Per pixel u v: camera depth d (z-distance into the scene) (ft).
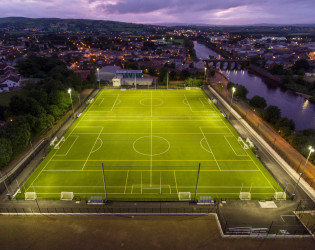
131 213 126.11
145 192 147.95
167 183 157.07
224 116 275.59
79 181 158.20
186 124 253.44
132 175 165.37
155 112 289.74
